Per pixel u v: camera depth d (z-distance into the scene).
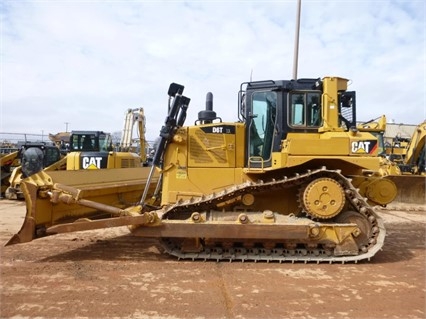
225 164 6.43
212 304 4.02
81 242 6.73
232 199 6.08
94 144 17.03
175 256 5.76
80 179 6.31
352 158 5.68
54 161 15.16
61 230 5.51
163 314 3.76
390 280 4.91
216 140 6.45
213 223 5.55
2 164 14.20
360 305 4.07
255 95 6.52
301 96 6.39
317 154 5.73
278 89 6.34
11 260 5.57
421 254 6.36
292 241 5.67
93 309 3.86
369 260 5.78
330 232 5.64
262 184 5.70
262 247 5.85
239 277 4.93
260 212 5.98
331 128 6.20
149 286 4.54
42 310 3.82
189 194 6.43
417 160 15.78
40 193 5.49
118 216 5.69
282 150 5.98
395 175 13.20
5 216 9.52
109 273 5.01
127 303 4.02
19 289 4.39
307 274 5.10
